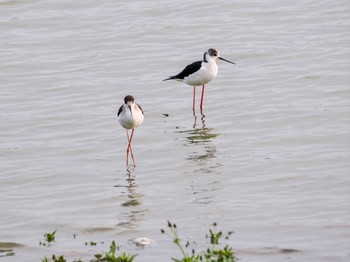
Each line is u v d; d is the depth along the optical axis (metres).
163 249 11.88
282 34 24.44
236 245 11.89
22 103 20.16
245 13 26.50
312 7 26.50
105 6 27.86
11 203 14.19
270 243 11.94
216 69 19.42
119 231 12.73
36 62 23.25
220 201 13.85
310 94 19.66
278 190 14.23
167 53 23.61
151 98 20.31
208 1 27.70
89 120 18.75
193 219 13.11
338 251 11.50
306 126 17.55
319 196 13.83
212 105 19.52
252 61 22.62
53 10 27.66
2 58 23.61
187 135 17.52
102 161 16.25
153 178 15.16
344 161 15.37
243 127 17.81
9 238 12.64
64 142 17.41
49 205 14.04
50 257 11.79
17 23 26.61
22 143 17.42
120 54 23.69
